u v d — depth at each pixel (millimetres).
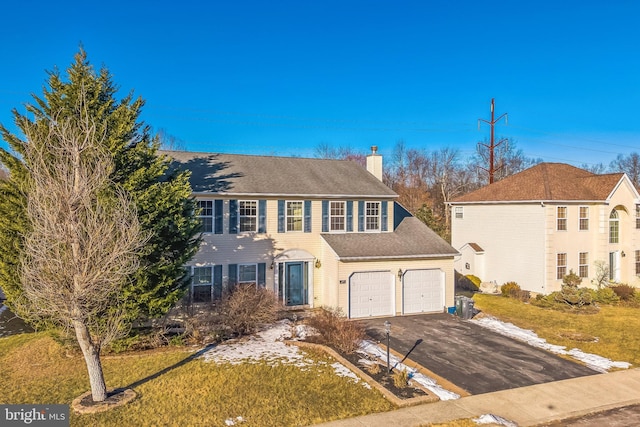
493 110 37969
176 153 23469
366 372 13578
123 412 10945
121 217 10820
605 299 24078
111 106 14766
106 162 11242
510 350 16156
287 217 21766
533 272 26391
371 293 20984
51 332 14180
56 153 10703
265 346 15906
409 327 19156
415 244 22516
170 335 17125
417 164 68438
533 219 26469
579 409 11539
